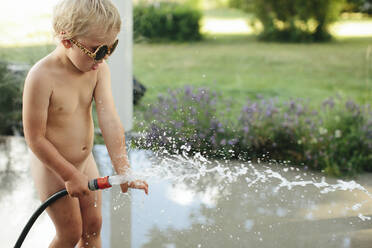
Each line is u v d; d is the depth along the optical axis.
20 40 4.19
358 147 3.36
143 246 2.10
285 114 3.71
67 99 1.62
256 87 6.52
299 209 2.52
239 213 2.46
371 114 3.81
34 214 1.60
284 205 2.57
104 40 1.56
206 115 3.50
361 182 2.96
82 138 1.72
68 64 1.62
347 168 3.15
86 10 1.50
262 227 2.30
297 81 6.87
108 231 2.25
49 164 1.58
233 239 2.17
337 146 3.36
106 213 2.46
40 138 1.58
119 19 1.60
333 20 9.60
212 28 10.95
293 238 2.18
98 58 1.54
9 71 3.97
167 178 2.90
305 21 9.62
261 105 4.30
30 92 1.55
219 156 3.19
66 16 1.52
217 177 2.94
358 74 7.15
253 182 2.88
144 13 8.26
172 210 2.50
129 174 1.70
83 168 1.79
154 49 8.65
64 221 1.70
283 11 9.73
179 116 3.43
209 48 9.16
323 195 2.72
